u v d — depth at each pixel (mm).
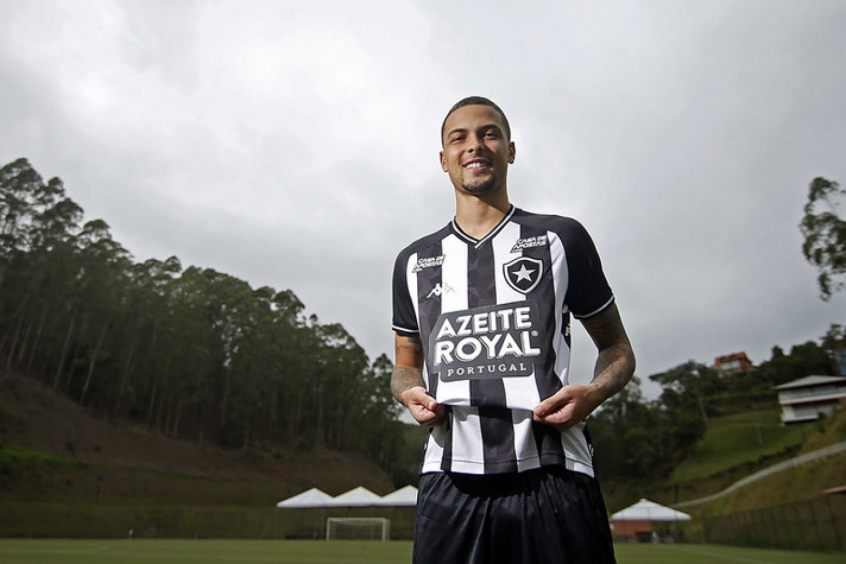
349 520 40875
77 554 12859
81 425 46500
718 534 30984
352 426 74375
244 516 41844
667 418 71812
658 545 29094
